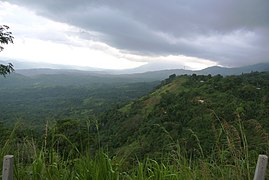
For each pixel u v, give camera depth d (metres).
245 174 2.91
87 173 2.55
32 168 2.51
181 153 3.02
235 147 3.01
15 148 2.76
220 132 3.17
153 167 2.71
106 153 2.72
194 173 2.78
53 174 2.54
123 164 2.80
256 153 3.07
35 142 2.82
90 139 2.84
